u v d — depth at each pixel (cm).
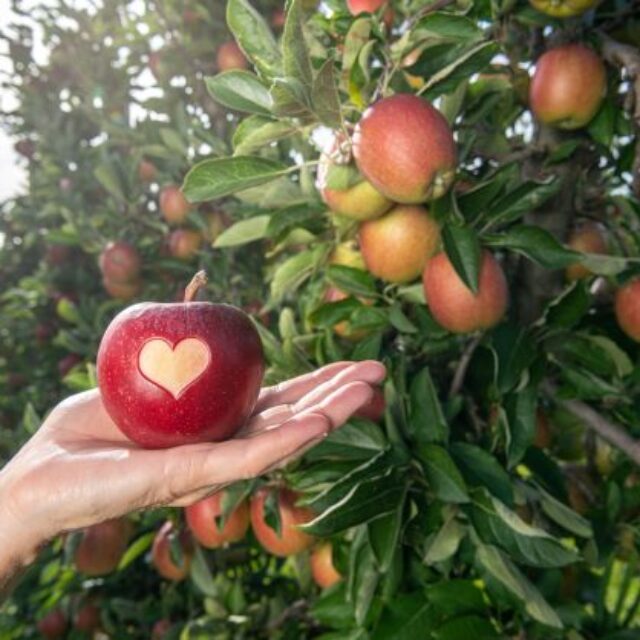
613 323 56
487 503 42
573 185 53
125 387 34
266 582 82
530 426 45
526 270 54
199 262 86
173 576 66
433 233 44
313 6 58
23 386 128
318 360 51
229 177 44
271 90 38
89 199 107
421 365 55
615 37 53
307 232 50
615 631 50
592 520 52
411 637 45
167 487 32
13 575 34
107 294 117
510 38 52
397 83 44
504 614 49
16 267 148
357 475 42
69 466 33
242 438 35
